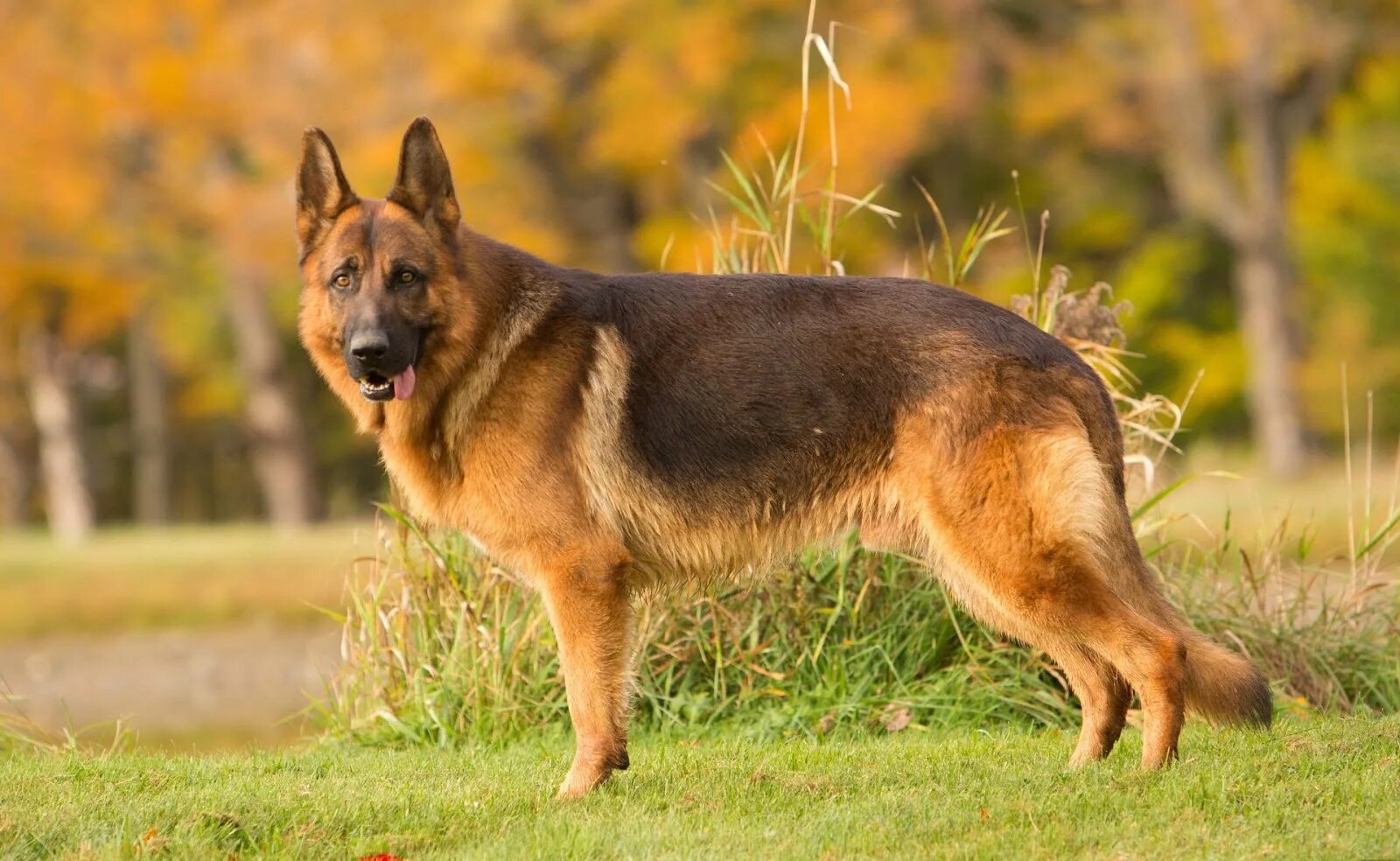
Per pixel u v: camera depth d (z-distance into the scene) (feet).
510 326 24.35
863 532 24.73
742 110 99.55
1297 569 36.73
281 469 124.06
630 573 24.16
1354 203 109.50
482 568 33.35
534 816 22.57
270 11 101.71
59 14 103.19
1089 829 20.34
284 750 32.27
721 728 31.53
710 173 104.47
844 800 22.98
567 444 23.99
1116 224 118.62
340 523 119.96
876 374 24.20
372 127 100.01
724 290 25.18
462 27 99.86
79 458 142.82
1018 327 24.70
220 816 21.75
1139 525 34.40
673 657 32.60
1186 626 24.76
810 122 94.12
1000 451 23.50
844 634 32.60
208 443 158.30
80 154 102.89
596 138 103.30
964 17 104.68
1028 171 116.16
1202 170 108.47
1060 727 30.60
